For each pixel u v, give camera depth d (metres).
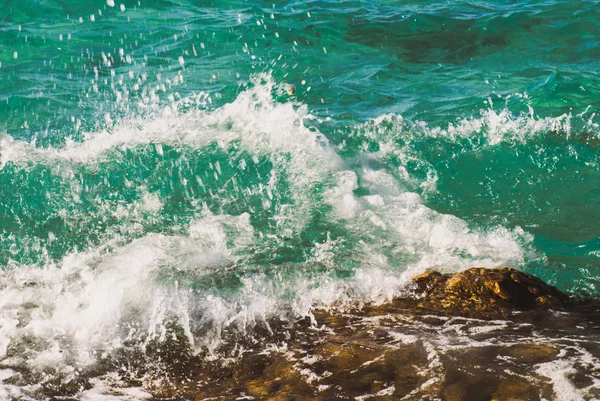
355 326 5.51
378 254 6.61
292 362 5.06
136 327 5.64
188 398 4.77
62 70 11.13
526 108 9.77
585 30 12.64
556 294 5.86
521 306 5.67
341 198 7.64
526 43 12.24
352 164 8.36
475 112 9.68
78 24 12.87
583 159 8.37
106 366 5.20
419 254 6.60
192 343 5.43
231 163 8.36
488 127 9.19
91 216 7.46
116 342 5.46
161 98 10.22
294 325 5.61
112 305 5.90
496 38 12.46
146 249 6.70
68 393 4.89
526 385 4.48
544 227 7.11
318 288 6.11
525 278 5.98
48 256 6.77
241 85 10.73
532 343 5.02
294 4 13.95
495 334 5.20
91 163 8.43
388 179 8.06
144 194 7.86
